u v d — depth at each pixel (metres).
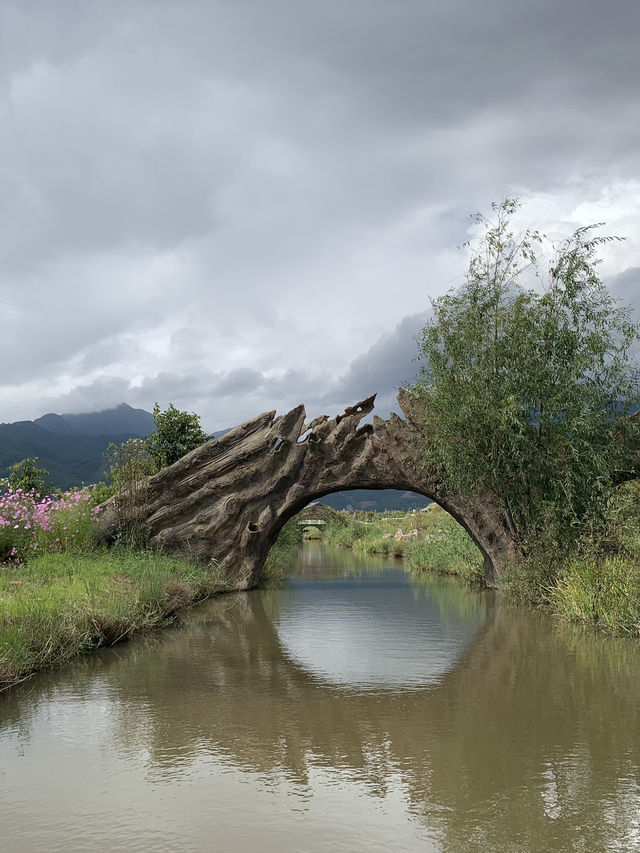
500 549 17.67
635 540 13.69
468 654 10.00
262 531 18.86
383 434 18.36
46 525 17.20
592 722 6.75
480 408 15.19
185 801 4.98
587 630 11.84
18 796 5.10
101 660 9.84
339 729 6.60
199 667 9.34
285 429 19.38
